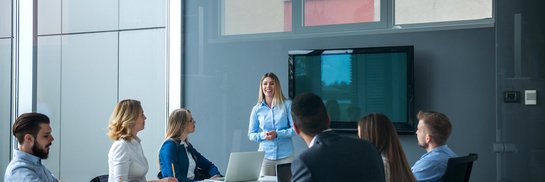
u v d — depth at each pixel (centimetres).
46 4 746
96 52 745
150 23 732
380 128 322
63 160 744
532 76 562
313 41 648
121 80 740
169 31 722
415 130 589
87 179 736
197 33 712
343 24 633
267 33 673
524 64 564
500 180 571
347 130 616
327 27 641
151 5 732
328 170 242
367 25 621
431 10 595
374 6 618
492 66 574
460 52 584
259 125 584
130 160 412
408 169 321
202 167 505
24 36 737
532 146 562
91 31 746
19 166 338
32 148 343
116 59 741
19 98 733
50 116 745
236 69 689
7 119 730
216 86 699
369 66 608
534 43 561
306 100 257
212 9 704
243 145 682
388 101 600
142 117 425
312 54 635
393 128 326
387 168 316
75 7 748
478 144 578
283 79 663
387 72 600
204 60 707
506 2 570
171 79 720
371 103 606
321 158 244
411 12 603
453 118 586
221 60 698
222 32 698
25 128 340
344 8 633
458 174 370
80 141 742
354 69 615
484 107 577
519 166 566
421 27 598
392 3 611
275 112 572
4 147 728
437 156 372
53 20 748
